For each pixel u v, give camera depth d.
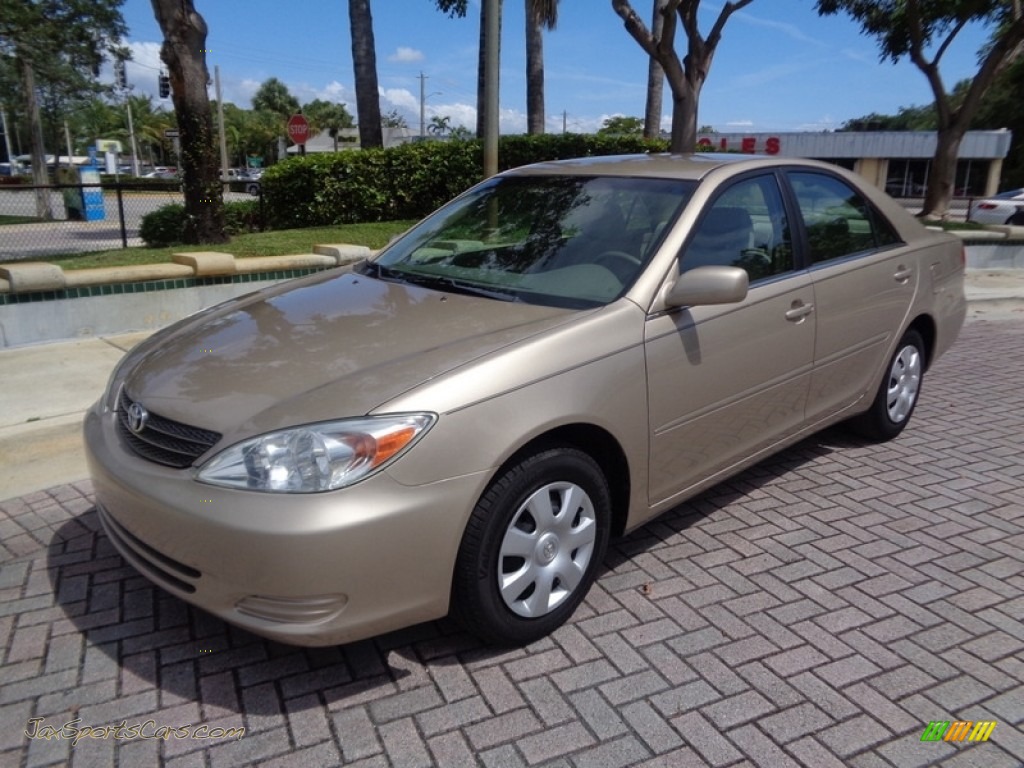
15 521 3.94
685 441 3.43
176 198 16.05
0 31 22.94
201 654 2.93
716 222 3.65
